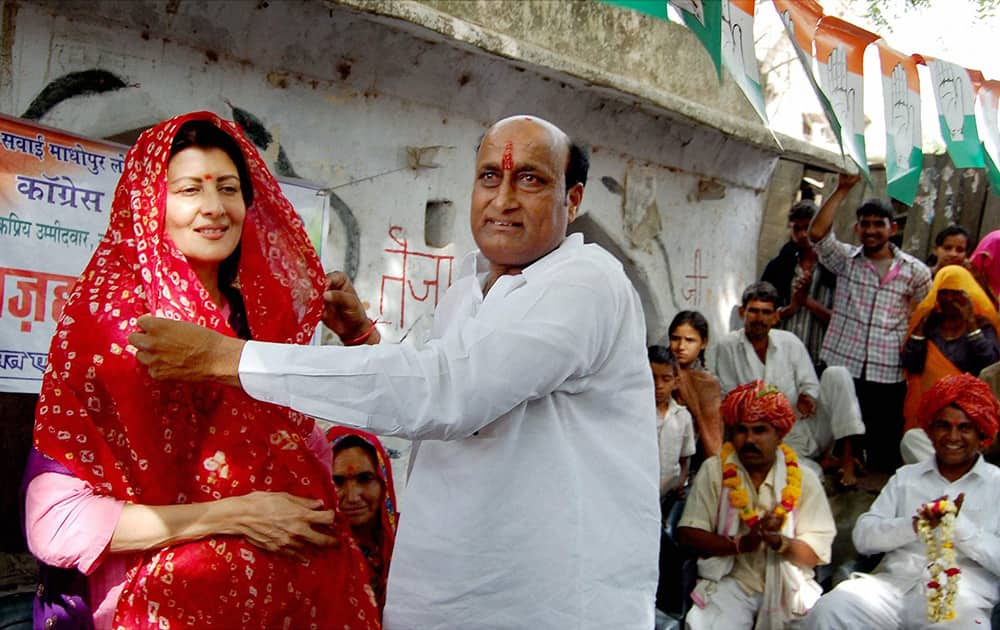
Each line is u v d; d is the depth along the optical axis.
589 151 6.02
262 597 2.05
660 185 6.62
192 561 2.00
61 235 3.45
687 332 5.82
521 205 2.19
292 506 2.06
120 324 2.01
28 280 3.37
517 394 1.98
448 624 2.07
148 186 2.07
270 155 4.38
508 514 2.06
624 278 2.23
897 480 4.77
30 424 4.33
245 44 4.19
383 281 4.91
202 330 1.93
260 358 1.92
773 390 4.70
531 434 2.09
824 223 6.77
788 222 7.91
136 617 1.98
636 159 6.38
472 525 2.07
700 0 2.20
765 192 7.94
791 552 4.52
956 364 6.26
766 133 6.82
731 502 4.59
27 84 3.55
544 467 2.08
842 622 4.41
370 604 2.24
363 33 4.52
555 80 5.48
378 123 4.85
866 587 4.50
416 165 5.00
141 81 3.90
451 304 2.36
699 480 4.75
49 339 3.42
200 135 2.13
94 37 3.73
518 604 2.06
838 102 3.19
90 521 1.97
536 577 2.05
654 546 2.23
